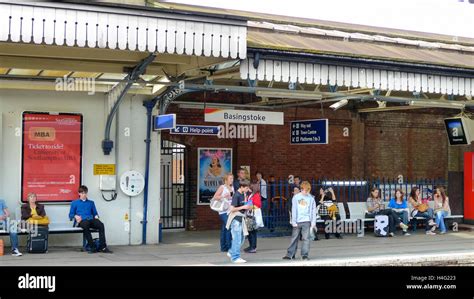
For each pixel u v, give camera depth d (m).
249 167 20.42
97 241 15.27
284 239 18.11
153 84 15.52
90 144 16.19
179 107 19.16
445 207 20.42
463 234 19.98
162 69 15.45
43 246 14.72
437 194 20.39
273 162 20.81
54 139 15.74
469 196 21.86
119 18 11.96
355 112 22.17
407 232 20.02
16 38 11.16
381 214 19.33
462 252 15.54
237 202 13.63
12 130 15.37
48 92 15.70
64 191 15.83
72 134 15.92
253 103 20.16
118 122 16.48
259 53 13.68
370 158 22.53
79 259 13.88
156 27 12.28
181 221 20.30
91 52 13.92
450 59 18.11
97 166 16.25
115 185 16.41
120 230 16.52
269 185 18.97
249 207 13.70
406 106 20.14
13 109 15.37
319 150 21.62
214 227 20.11
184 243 16.97
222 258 14.25
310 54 14.16
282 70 13.99
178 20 12.47
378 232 19.09
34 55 13.48
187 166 19.84
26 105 15.48
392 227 19.27
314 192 19.84
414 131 23.39
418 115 23.44
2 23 11.06
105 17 11.84
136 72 13.77
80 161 15.98
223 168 20.14
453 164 24.17
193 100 19.39
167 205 20.09
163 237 18.27
